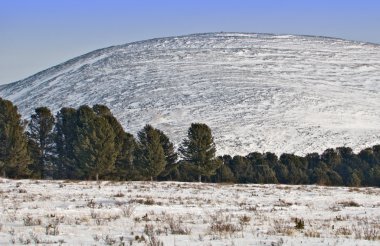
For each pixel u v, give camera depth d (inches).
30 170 2358.5
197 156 2492.6
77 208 826.8
